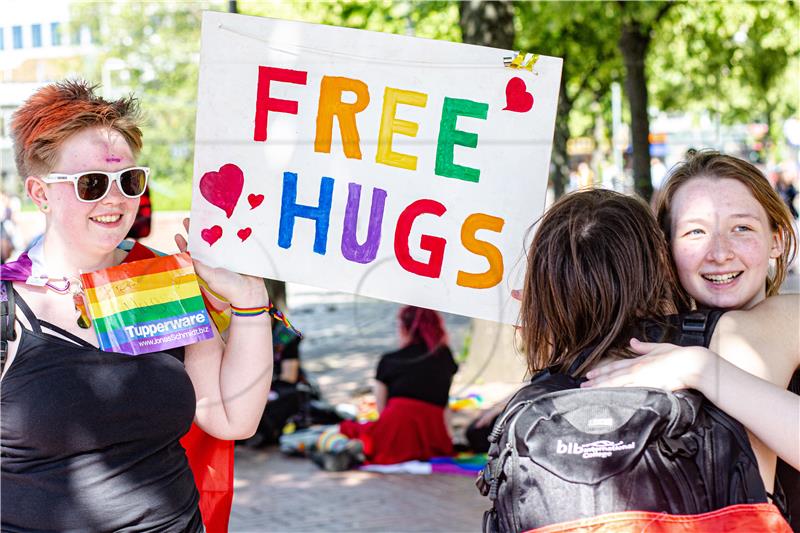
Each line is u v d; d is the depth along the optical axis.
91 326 2.29
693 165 2.26
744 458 1.84
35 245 2.38
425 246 2.63
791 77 20.56
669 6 13.24
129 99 2.40
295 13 13.27
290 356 7.66
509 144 2.60
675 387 1.90
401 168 2.63
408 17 12.98
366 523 5.28
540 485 1.84
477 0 9.09
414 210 2.63
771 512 1.80
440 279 2.63
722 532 1.78
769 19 15.79
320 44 2.63
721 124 28.94
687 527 1.77
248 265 2.63
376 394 6.88
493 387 8.78
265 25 2.62
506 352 8.91
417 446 6.66
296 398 7.57
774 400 1.83
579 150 33.22
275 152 2.64
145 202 5.33
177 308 2.35
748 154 33.03
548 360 2.10
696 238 2.19
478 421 6.90
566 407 1.88
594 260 2.01
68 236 2.30
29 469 2.19
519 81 2.59
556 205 2.12
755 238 2.17
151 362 2.29
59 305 2.28
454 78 2.61
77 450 2.19
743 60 18.47
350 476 6.42
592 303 2.00
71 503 2.17
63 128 2.24
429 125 2.62
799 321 2.06
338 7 13.39
